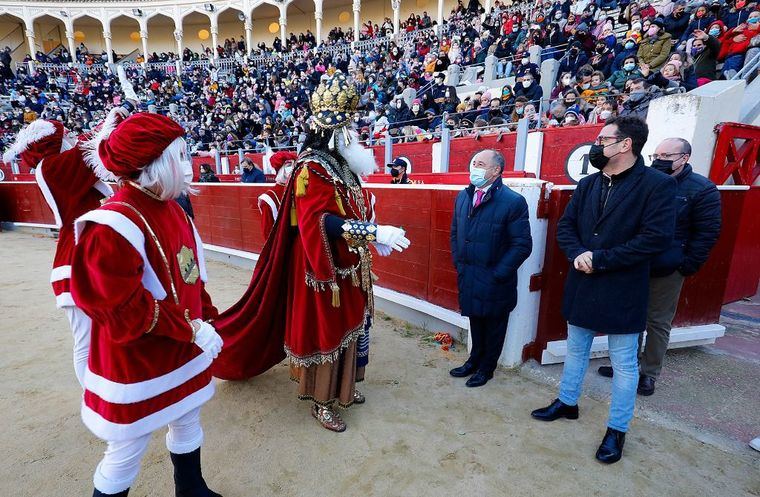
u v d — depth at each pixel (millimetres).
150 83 23391
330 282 2162
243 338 2629
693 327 3434
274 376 3064
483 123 9133
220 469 2094
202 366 1572
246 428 2436
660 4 10078
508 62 12430
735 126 4164
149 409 1409
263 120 16641
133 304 1235
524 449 2264
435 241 3695
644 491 1975
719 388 2881
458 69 13977
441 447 2277
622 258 1989
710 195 2479
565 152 7281
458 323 3455
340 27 26922
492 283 2701
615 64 8727
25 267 6500
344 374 2402
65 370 3119
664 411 2604
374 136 12133
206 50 27969
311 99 2258
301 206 2145
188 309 1459
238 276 6023
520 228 2598
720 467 2139
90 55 28125
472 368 3061
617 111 6711
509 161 8289
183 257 1503
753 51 6797
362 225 2051
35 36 29109
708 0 8875
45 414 2543
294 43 25391
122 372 1364
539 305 3148
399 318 4207
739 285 4781
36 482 1984
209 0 26703
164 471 2076
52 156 1812
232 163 14570
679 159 2586
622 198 2033
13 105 20453
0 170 14562
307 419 2529
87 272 1234
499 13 16578
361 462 2160
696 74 7387
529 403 2707
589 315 2156
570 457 2203
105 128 1494
